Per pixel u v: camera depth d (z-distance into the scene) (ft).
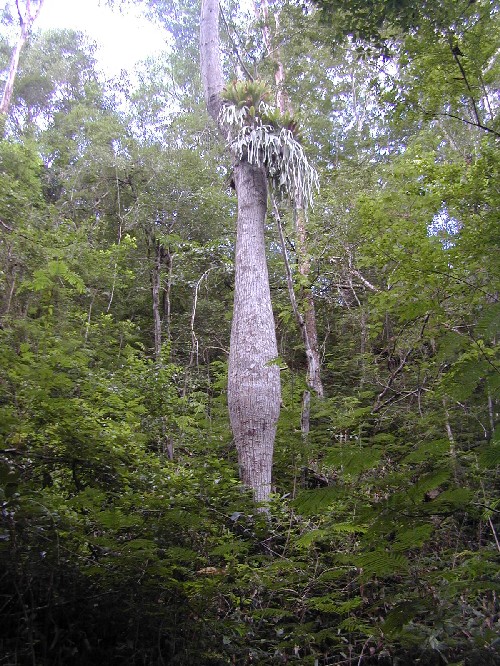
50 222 34.06
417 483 6.70
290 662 11.43
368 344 34.17
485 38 18.54
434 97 20.15
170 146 47.93
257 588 12.25
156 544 9.82
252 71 42.75
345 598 12.00
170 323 42.63
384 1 17.57
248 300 25.31
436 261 17.54
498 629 10.02
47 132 55.83
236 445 22.58
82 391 18.76
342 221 33.86
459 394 6.41
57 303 31.32
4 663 8.32
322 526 12.92
